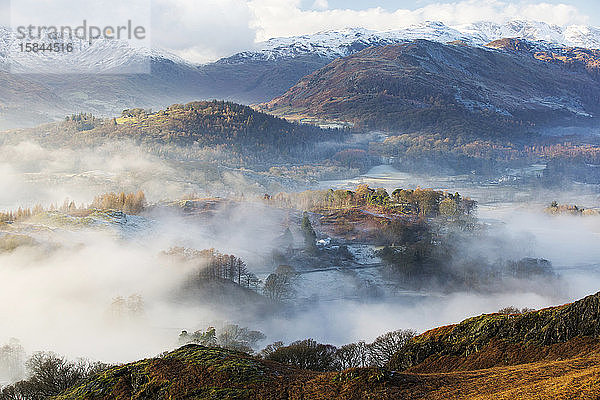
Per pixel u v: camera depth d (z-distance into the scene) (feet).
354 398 235.20
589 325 268.21
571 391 189.57
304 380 259.80
